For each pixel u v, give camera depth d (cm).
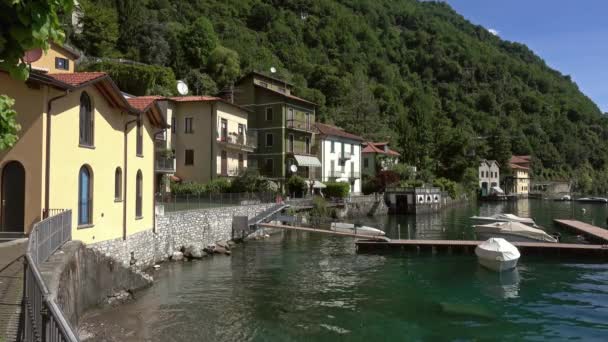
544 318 1841
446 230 5000
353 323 1742
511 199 11781
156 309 1830
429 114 14762
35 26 473
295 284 2358
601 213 7725
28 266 849
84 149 1886
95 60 6769
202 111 5003
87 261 1639
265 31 13388
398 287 2328
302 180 5922
